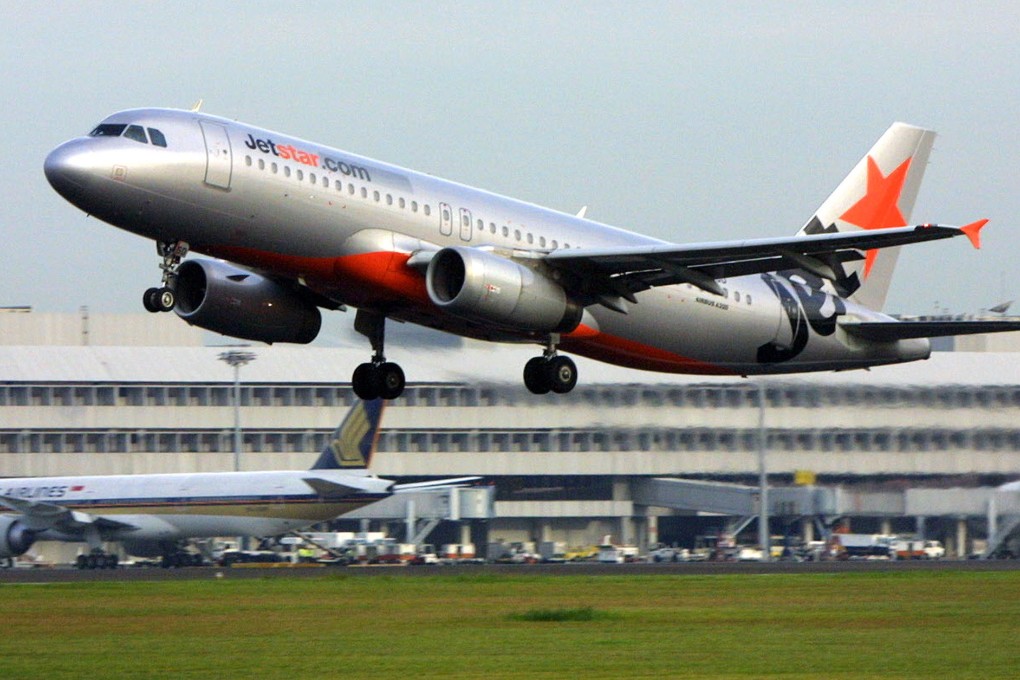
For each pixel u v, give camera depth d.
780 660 64.06
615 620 81.88
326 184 97.38
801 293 121.50
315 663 62.97
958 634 74.75
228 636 73.44
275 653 66.38
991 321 119.50
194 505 156.00
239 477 157.12
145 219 93.00
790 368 123.81
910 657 65.31
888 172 131.12
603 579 116.94
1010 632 76.00
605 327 110.12
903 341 126.94
